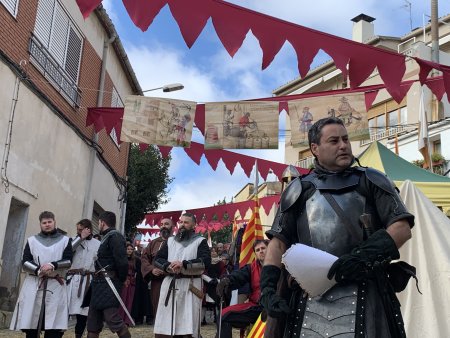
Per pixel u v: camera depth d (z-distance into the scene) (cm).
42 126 1085
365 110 627
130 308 1096
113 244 630
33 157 1048
